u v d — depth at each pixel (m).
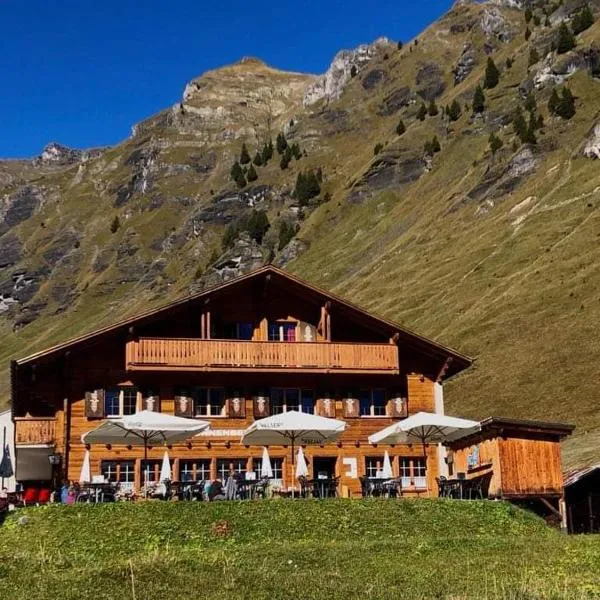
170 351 41.19
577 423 67.12
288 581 20.08
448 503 31.73
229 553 24.52
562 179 139.88
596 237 110.56
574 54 191.00
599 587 19.53
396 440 39.16
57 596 18.69
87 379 41.03
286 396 43.25
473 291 114.88
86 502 32.91
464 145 195.12
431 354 44.69
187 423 34.34
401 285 135.50
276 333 44.38
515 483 35.62
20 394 42.53
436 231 154.62
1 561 22.52
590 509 36.38
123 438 35.91
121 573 20.61
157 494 35.12
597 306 90.06
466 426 35.78
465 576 21.08
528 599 18.28
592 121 157.62
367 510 30.27
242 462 41.75
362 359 43.12
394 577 20.92
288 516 29.17
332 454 42.66
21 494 39.12
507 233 131.62
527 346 88.31
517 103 197.75
